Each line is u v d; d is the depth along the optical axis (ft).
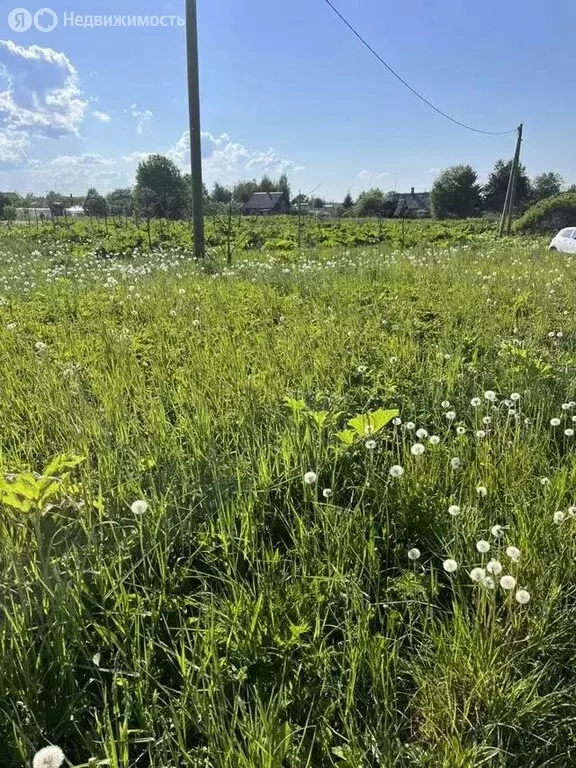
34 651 6.82
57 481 8.11
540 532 8.99
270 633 7.29
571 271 41.37
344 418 13.71
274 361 17.62
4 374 16.31
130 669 6.79
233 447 12.44
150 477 10.13
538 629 7.43
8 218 154.20
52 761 4.43
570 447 12.28
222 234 75.20
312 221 118.21
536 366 15.72
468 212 272.31
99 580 7.86
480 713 6.66
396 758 5.83
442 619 8.20
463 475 10.78
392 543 9.59
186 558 9.00
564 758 6.22
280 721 6.25
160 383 15.72
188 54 45.70
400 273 37.47
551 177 285.64
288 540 9.79
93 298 27.78
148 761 6.11
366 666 7.09
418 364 17.70
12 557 7.80
